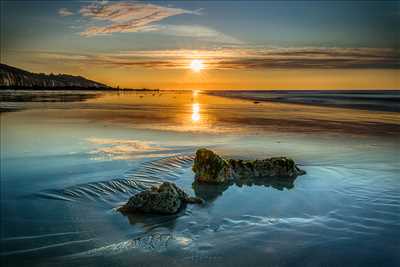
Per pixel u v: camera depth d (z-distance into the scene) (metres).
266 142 18.16
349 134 20.97
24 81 152.62
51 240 7.16
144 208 8.54
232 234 7.11
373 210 8.31
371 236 6.88
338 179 11.12
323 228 7.30
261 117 33.22
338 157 14.31
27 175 12.19
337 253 6.21
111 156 14.94
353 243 6.59
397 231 7.08
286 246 6.51
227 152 15.60
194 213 8.40
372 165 12.84
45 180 11.52
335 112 38.81
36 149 16.81
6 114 36.91
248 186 10.63
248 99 88.62
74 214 8.56
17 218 8.35
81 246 6.84
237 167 11.84
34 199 9.70
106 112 40.38
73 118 32.47
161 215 8.31
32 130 23.77
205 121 29.38
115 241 6.97
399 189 9.94
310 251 6.30
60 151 16.28
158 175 11.88
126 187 10.59
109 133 21.91
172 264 5.98
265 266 5.83
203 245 6.64
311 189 10.16
